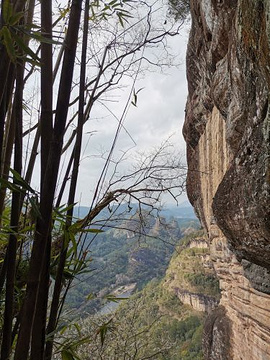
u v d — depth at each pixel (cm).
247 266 544
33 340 145
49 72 151
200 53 755
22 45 130
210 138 836
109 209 221
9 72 154
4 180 135
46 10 153
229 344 828
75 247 170
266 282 498
